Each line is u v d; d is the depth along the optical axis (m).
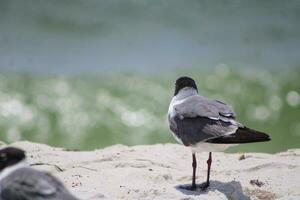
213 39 26.31
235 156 11.52
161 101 21.09
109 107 20.80
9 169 7.98
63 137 19.95
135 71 23.02
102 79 22.30
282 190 9.77
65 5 28.56
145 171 10.33
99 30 26.70
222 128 9.20
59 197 7.33
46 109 20.64
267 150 19.66
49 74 22.61
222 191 9.64
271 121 20.89
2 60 23.67
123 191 9.49
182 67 23.48
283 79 22.91
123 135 19.94
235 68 23.59
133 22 27.56
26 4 28.42
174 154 11.46
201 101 9.73
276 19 28.08
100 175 10.17
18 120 20.25
